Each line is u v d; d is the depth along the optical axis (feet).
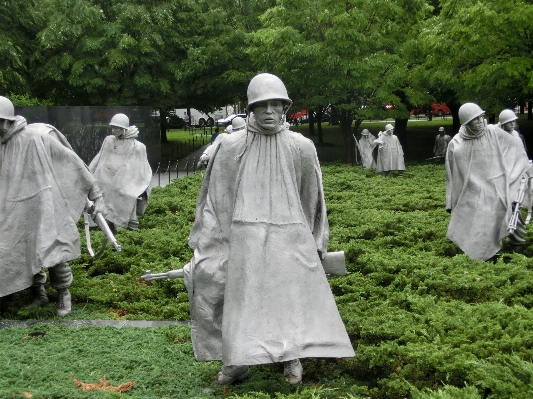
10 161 26.55
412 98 91.15
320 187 18.85
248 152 18.43
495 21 70.33
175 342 22.86
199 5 96.84
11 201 26.40
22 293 29.96
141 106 88.12
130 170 47.26
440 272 29.71
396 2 89.30
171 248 37.22
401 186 62.90
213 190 18.72
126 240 39.17
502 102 82.28
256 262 17.67
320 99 90.68
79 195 27.45
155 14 92.12
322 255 19.02
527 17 68.90
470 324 21.36
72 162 27.30
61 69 92.38
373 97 93.40
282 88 18.19
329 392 18.79
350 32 84.58
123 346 22.27
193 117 206.49
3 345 22.41
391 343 20.06
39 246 26.04
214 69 97.71
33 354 21.31
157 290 30.58
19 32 90.22
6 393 17.67
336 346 17.60
